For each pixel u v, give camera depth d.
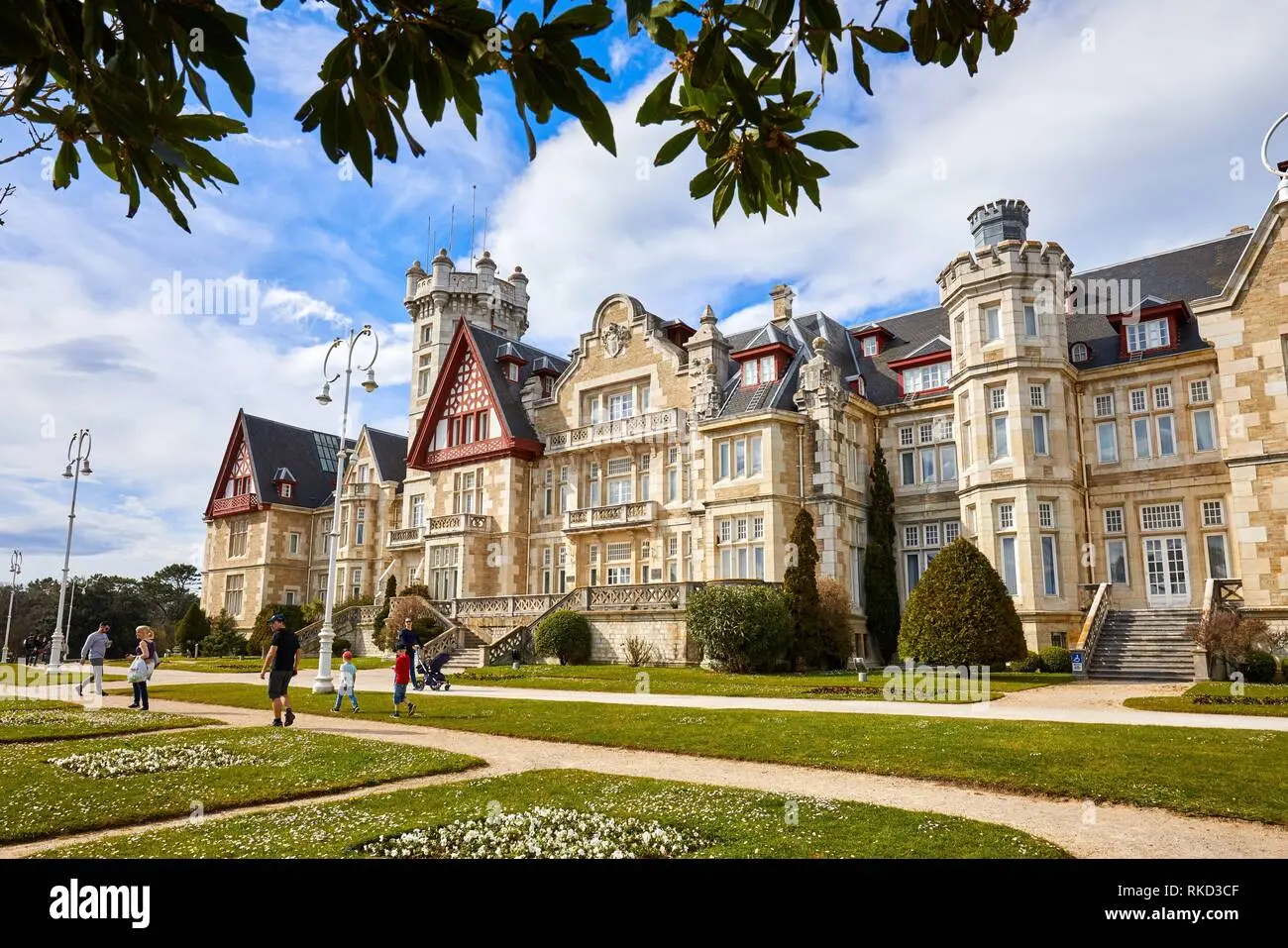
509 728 13.80
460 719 15.10
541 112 3.06
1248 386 21.66
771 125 3.43
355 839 6.53
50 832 7.08
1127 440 27.42
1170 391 26.83
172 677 29.83
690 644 27.98
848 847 6.36
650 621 29.22
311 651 40.72
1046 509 26.50
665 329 38.25
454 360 43.62
